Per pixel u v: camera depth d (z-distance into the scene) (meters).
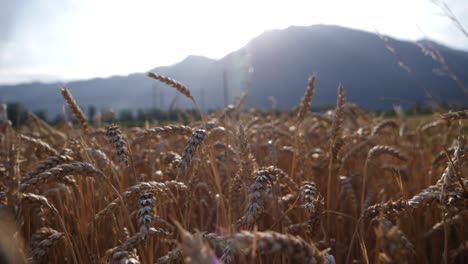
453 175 0.51
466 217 0.63
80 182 0.66
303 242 0.33
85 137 0.79
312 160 0.99
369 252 0.69
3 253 0.40
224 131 0.67
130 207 0.73
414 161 1.02
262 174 0.49
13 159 0.43
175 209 0.72
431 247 0.75
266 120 1.52
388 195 0.93
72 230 0.67
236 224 0.55
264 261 0.60
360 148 0.93
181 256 0.48
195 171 0.66
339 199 0.80
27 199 0.48
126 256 0.43
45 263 0.59
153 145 1.04
